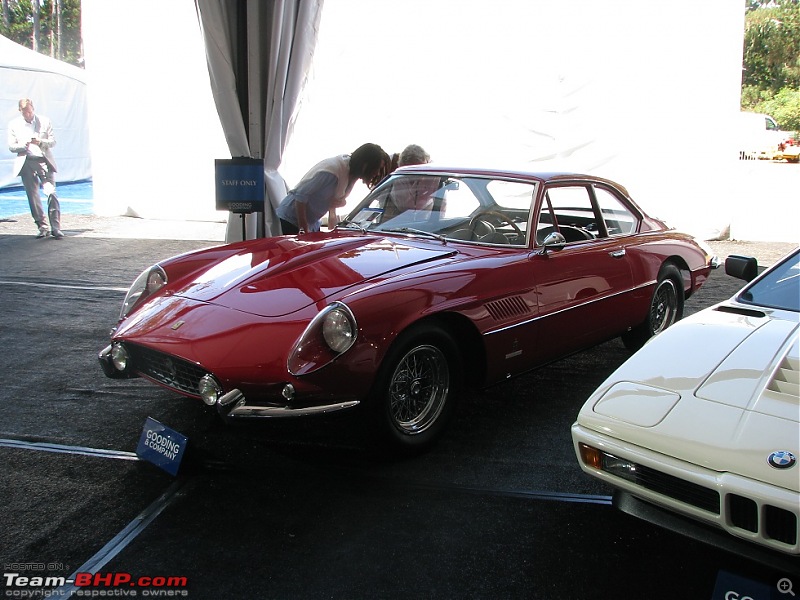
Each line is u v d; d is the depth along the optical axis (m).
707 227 9.53
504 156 9.73
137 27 10.70
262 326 2.87
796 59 35.38
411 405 3.15
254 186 5.84
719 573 2.16
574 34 9.16
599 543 2.55
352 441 3.34
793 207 13.40
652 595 2.27
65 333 5.05
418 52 9.70
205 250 3.91
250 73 6.80
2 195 13.97
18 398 3.81
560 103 9.38
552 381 4.28
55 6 36.62
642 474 2.20
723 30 8.92
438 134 9.88
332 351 2.74
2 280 6.71
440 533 2.59
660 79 9.11
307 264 3.41
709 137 9.23
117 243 9.03
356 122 10.02
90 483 2.90
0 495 2.79
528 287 3.52
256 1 6.58
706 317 2.89
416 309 2.97
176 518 2.66
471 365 3.43
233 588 2.26
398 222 4.11
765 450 1.99
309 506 2.76
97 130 11.24
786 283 3.05
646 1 8.92
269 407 2.75
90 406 3.71
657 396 2.33
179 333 2.97
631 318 4.31
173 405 3.74
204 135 10.94
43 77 15.04
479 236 3.85
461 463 3.15
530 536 2.59
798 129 32.38
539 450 3.30
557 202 3.98
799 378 2.27
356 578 2.32
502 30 9.39
